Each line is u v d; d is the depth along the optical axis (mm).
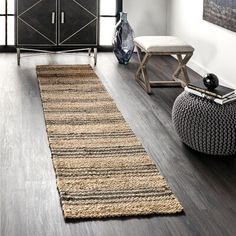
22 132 4289
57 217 3016
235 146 3852
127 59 6730
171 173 3652
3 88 5484
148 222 2984
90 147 4000
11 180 3447
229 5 5418
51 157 3820
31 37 6609
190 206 3195
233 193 3391
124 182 3439
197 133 3871
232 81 5543
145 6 7496
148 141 4215
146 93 5535
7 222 2951
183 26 6938
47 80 5828
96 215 3021
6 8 7180
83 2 6617
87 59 6957
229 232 2918
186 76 5758
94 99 5230
